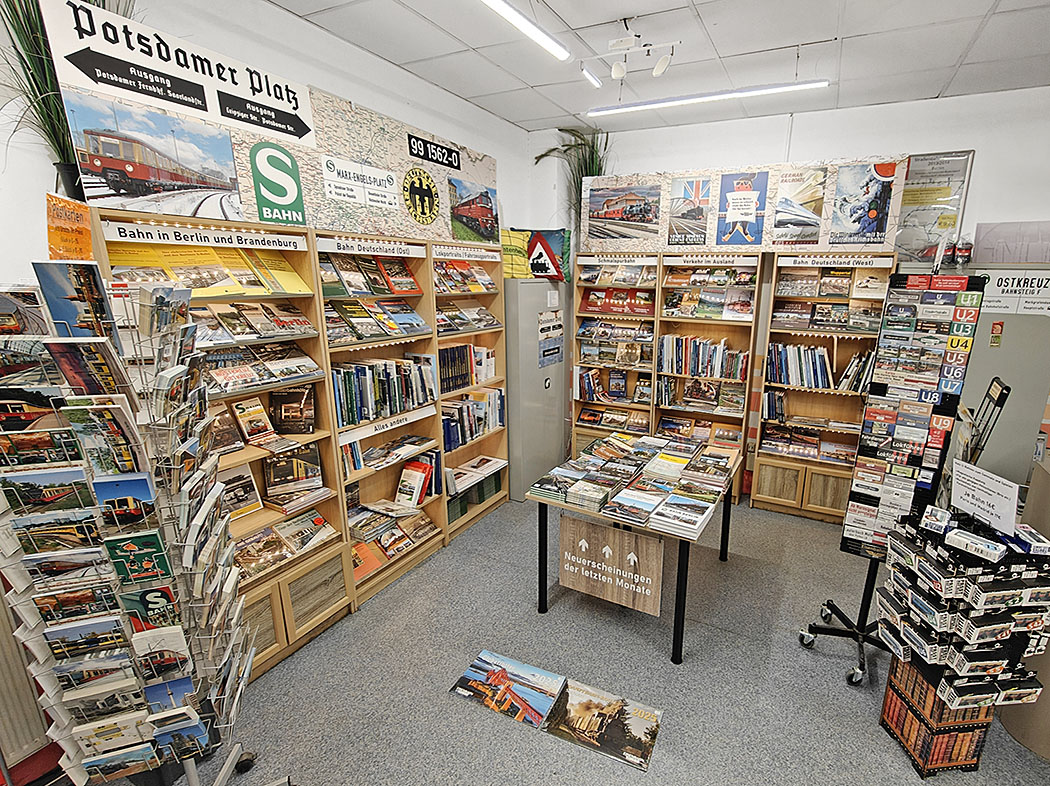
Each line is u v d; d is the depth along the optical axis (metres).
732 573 3.14
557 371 4.50
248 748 1.93
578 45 2.90
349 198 2.70
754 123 4.17
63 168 1.68
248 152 2.19
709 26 2.64
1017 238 3.55
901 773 1.81
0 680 1.69
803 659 2.39
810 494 3.83
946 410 2.01
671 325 4.38
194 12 2.10
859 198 3.44
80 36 1.63
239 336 2.13
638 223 4.18
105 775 1.31
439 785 1.78
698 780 1.79
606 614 2.73
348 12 2.48
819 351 3.69
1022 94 3.40
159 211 1.87
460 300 3.76
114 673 1.25
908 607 1.89
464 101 3.80
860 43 2.80
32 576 1.16
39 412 1.09
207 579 1.35
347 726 2.03
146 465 1.17
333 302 2.71
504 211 4.46
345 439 2.65
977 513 1.79
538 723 2.03
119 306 1.10
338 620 2.69
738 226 3.82
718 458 2.90
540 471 4.41
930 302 1.99
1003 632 1.64
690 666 2.35
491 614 2.74
